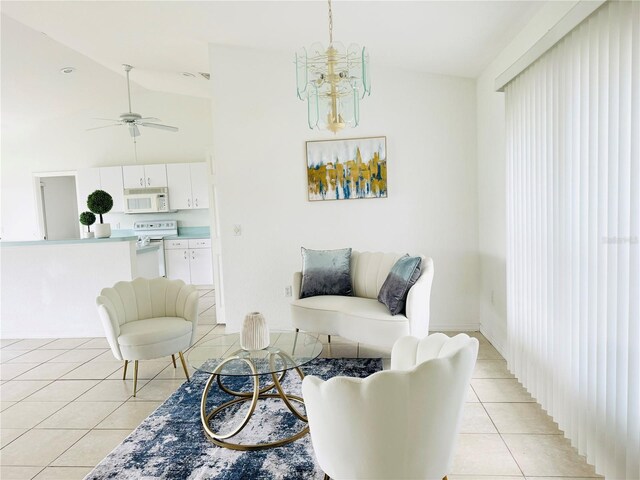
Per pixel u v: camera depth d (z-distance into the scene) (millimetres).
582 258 2006
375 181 4223
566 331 2213
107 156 7594
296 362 2379
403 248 4250
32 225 7723
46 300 4598
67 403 2969
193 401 2887
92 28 3824
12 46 4773
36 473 2166
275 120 4309
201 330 4770
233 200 4406
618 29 1676
